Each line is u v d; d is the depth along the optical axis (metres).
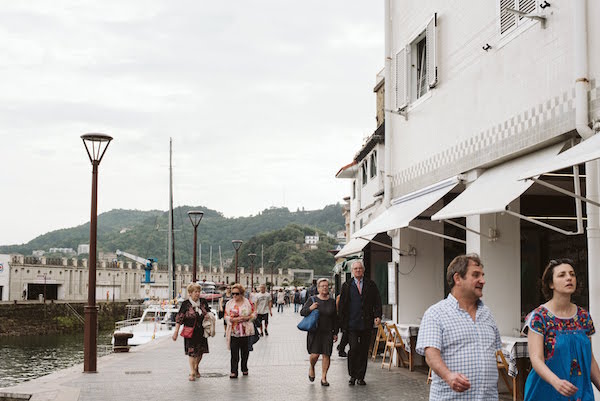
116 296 104.31
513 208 12.19
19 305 64.88
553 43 10.13
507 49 11.52
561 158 6.98
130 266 108.50
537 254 13.35
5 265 81.44
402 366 15.48
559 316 5.46
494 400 4.96
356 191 40.75
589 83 9.26
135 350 21.61
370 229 15.02
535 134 10.62
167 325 34.06
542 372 5.21
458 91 13.48
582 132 9.24
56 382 13.57
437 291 15.89
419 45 16.14
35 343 56.12
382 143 28.00
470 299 5.06
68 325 70.06
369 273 20.69
